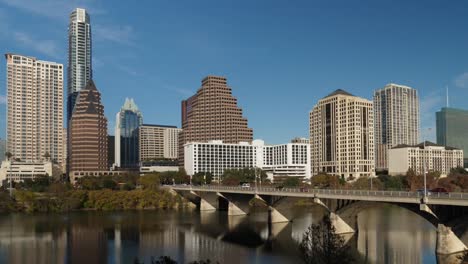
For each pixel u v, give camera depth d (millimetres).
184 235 136375
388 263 92375
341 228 128500
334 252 56125
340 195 121438
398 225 143000
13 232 142250
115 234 138375
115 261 102062
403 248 106500
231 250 112938
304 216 177500
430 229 134375
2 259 104250
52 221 168625
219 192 191375
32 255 108375
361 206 123438
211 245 119938
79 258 105188
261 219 173750
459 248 95812
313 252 56875
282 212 162875
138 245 120438
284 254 107375
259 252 110125
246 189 171125
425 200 94938
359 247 108062
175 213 198250
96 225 157875
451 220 95125
